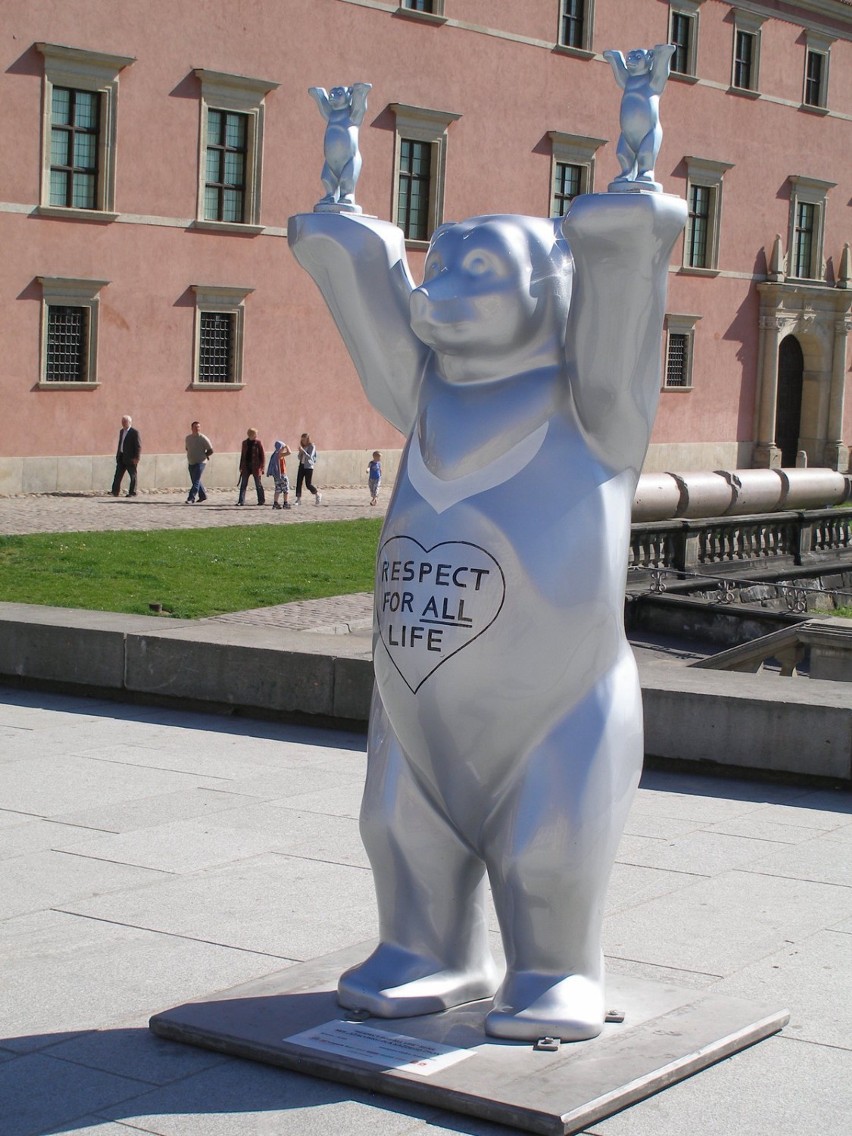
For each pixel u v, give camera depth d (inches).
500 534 155.8
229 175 1320.1
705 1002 179.2
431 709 159.9
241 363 1336.1
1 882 233.3
